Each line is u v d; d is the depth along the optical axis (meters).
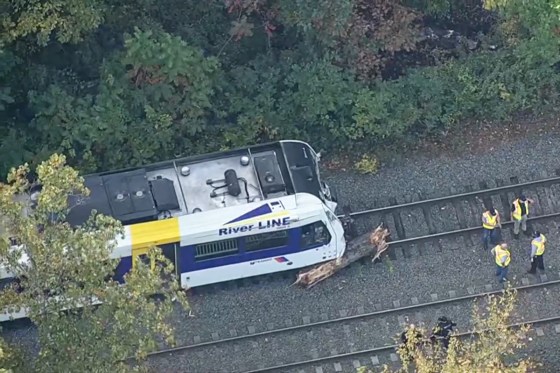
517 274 49.84
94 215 35.47
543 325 47.66
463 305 48.44
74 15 48.59
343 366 46.25
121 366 32.94
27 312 33.94
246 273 48.03
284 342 47.06
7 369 31.75
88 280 32.66
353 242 49.66
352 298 48.81
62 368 32.44
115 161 51.41
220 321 47.88
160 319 33.72
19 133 51.25
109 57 52.28
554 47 53.28
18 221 32.78
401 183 53.12
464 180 53.28
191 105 52.00
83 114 50.50
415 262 50.19
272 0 52.53
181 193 47.38
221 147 52.88
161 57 50.66
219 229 45.44
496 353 37.69
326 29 51.84
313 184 47.81
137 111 52.16
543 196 52.59
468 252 50.59
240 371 46.06
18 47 50.25
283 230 46.53
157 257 34.56
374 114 52.91
